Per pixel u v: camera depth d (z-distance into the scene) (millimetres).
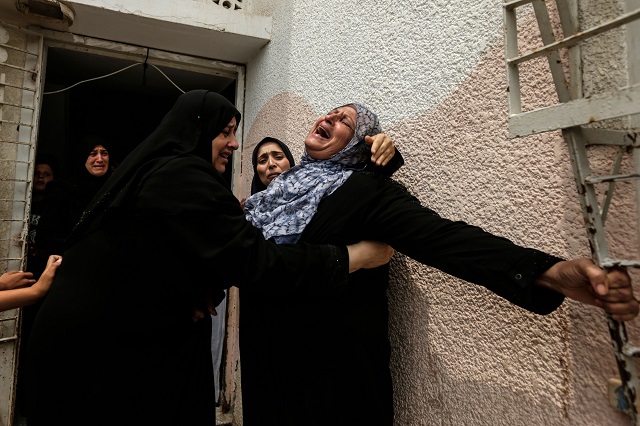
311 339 1041
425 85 1136
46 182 2514
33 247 2143
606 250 600
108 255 932
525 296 717
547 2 806
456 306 1002
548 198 802
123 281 924
